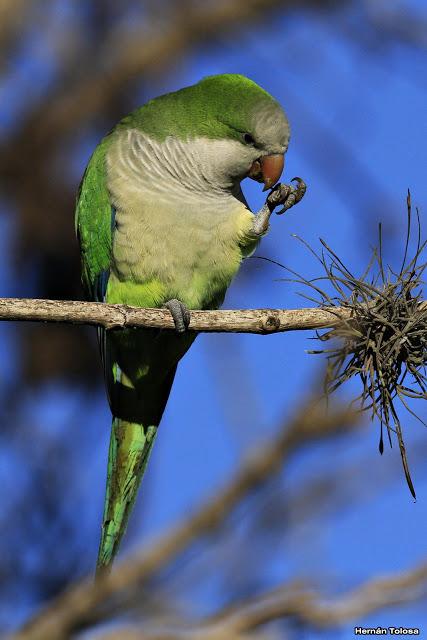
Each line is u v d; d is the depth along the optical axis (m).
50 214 15.59
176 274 11.26
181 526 10.34
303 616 9.44
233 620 9.70
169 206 11.09
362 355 8.80
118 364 11.64
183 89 11.87
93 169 11.59
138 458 11.71
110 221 11.36
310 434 9.71
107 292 11.64
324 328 8.88
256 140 11.30
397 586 9.23
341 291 8.91
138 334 11.24
